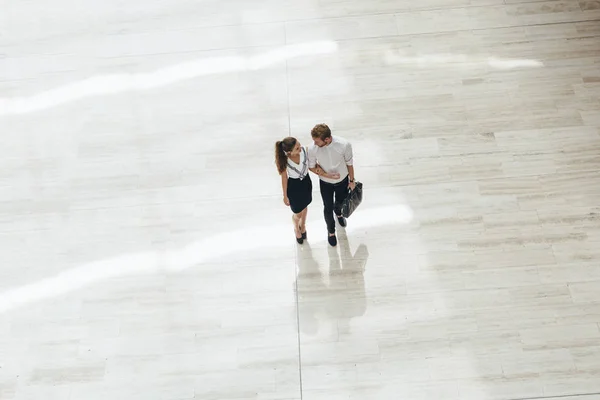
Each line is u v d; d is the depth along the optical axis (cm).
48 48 705
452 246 543
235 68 671
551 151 589
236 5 723
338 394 478
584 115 609
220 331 514
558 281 518
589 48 655
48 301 539
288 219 570
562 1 694
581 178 572
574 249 533
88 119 646
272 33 696
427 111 625
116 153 622
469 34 677
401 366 487
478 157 592
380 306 517
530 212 556
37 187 606
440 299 517
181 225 573
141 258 556
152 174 605
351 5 711
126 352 509
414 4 707
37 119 651
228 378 491
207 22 711
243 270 544
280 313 520
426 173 586
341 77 655
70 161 620
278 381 487
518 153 591
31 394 494
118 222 579
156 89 662
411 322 507
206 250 557
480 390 472
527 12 689
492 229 549
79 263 558
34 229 580
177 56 686
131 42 702
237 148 616
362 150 605
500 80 639
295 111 635
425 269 533
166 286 540
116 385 495
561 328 495
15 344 518
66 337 519
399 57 665
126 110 650
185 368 498
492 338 495
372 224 561
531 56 654
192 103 649
